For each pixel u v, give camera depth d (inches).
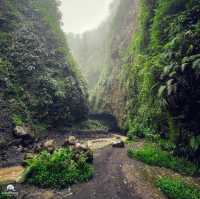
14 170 473.1
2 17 1130.7
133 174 421.7
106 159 536.1
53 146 587.8
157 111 645.9
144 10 1036.5
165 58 538.0
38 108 1011.9
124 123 1291.8
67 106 1236.5
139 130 788.6
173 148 521.7
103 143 840.9
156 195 356.8
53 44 1519.4
